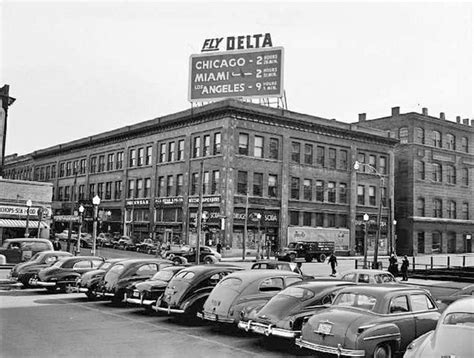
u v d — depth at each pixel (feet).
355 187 200.23
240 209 167.94
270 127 177.88
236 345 40.19
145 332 44.80
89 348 37.99
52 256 78.28
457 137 240.94
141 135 206.69
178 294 48.67
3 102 178.09
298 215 183.52
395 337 32.68
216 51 197.16
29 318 50.78
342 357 31.40
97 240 180.14
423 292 36.70
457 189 237.66
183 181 182.50
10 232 151.53
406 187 222.48
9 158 335.67
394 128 230.48
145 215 199.31
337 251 191.21
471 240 240.12
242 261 150.51
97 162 235.40
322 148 193.16
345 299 35.76
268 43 191.52
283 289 41.39
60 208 237.66
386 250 208.64
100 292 60.13
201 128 178.09
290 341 40.16
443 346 25.72
